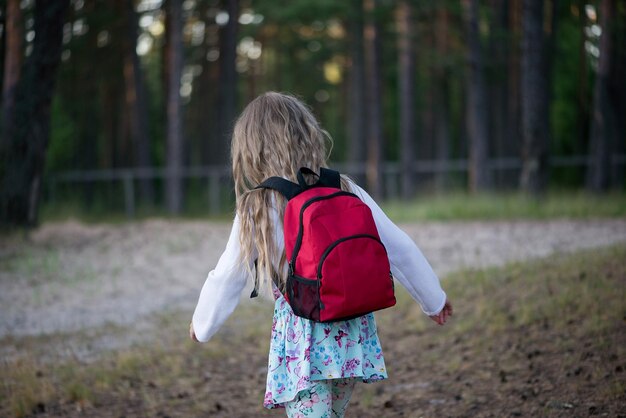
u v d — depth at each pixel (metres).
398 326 5.84
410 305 6.33
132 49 21.20
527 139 13.98
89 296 8.00
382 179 21.72
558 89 29.38
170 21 22.73
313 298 2.08
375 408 4.09
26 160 12.21
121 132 27.95
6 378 4.84
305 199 2.13
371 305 2.08
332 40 26.84
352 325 2.21
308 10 21.31
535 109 13.85
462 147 28.56
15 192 12.20
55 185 19.08
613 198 13.79
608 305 5.16
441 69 24.66
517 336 4.98
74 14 19.33
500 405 3.81
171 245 11.62
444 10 20.81
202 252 11.05
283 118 2.32
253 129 2.32
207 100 28.09
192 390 4.58
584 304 5.25
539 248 9.20
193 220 16.55
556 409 3.59
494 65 21.55
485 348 4.86
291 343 2.19
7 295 8.05
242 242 2.21
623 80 18.64
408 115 21.20
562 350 4.52
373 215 2.29
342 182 2.31
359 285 2.05
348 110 31.53
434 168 20.77
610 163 16.44
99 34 21.41
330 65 34.44
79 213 17.22
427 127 29.06
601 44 16.33
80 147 25.83
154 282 8.79
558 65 27.73
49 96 12.27
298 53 31.23
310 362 2.15
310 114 2.40
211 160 28.88
